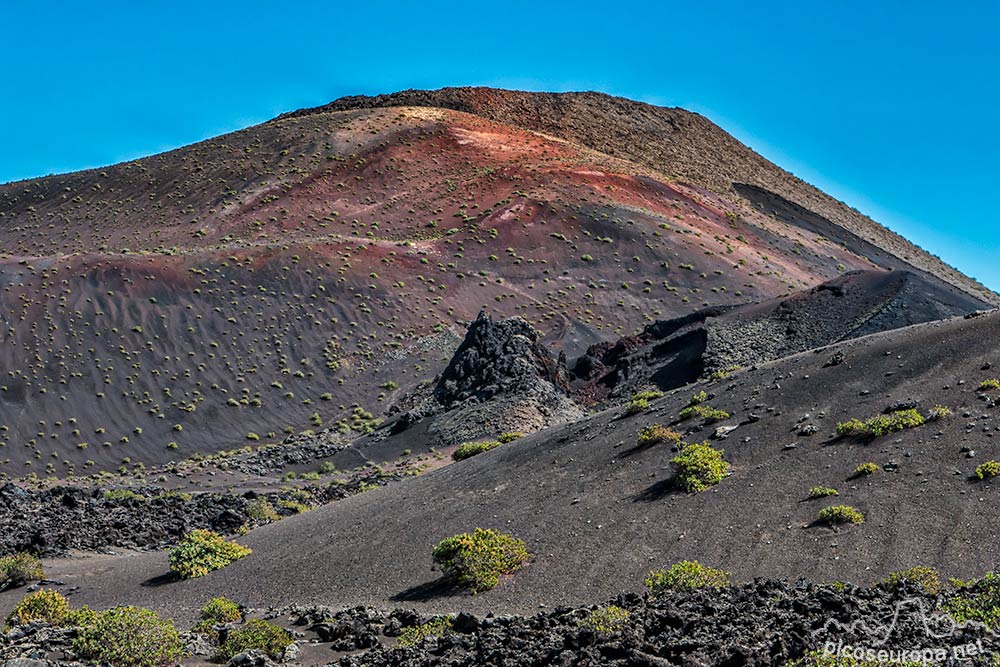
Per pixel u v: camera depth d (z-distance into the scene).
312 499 47.72
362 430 71.69
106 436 72.38
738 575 18.62
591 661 12.59
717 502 22.53
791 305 71.75
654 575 18.53
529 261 108.50
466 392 68.00
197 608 23.48
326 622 18.70
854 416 25.94
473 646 14.84
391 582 22.80
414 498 31.38
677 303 101.50
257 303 93.44
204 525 39.75
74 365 80.56
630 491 25.06
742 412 29.06
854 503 20.45
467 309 97.69
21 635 17.11
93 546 34.81
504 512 26.36
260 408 78.38
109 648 15.80
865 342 32.41
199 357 84.44
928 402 25.25
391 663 14.65
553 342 91.19
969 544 17.53
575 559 21.39
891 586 15.92
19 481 64.00
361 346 89.00
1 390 75.62
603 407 65.81
